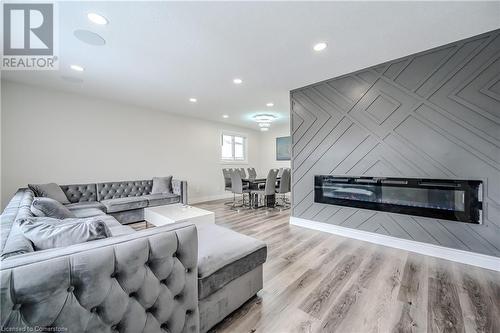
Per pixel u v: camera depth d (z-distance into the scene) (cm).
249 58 258
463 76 219
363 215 291
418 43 226
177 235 114
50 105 361
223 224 371
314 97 337
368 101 282
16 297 68
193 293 121
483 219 212
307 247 268
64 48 233
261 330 137
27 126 339
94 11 177
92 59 258
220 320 142
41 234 108
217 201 612
